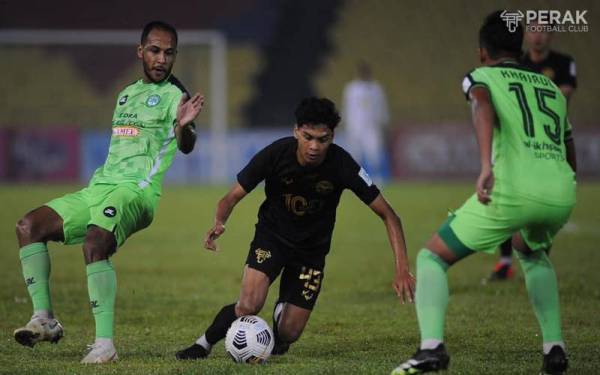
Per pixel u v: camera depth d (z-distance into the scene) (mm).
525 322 30141
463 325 29578
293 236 23281
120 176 24156
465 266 46156
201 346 23609
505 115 19922
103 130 119750
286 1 129875
